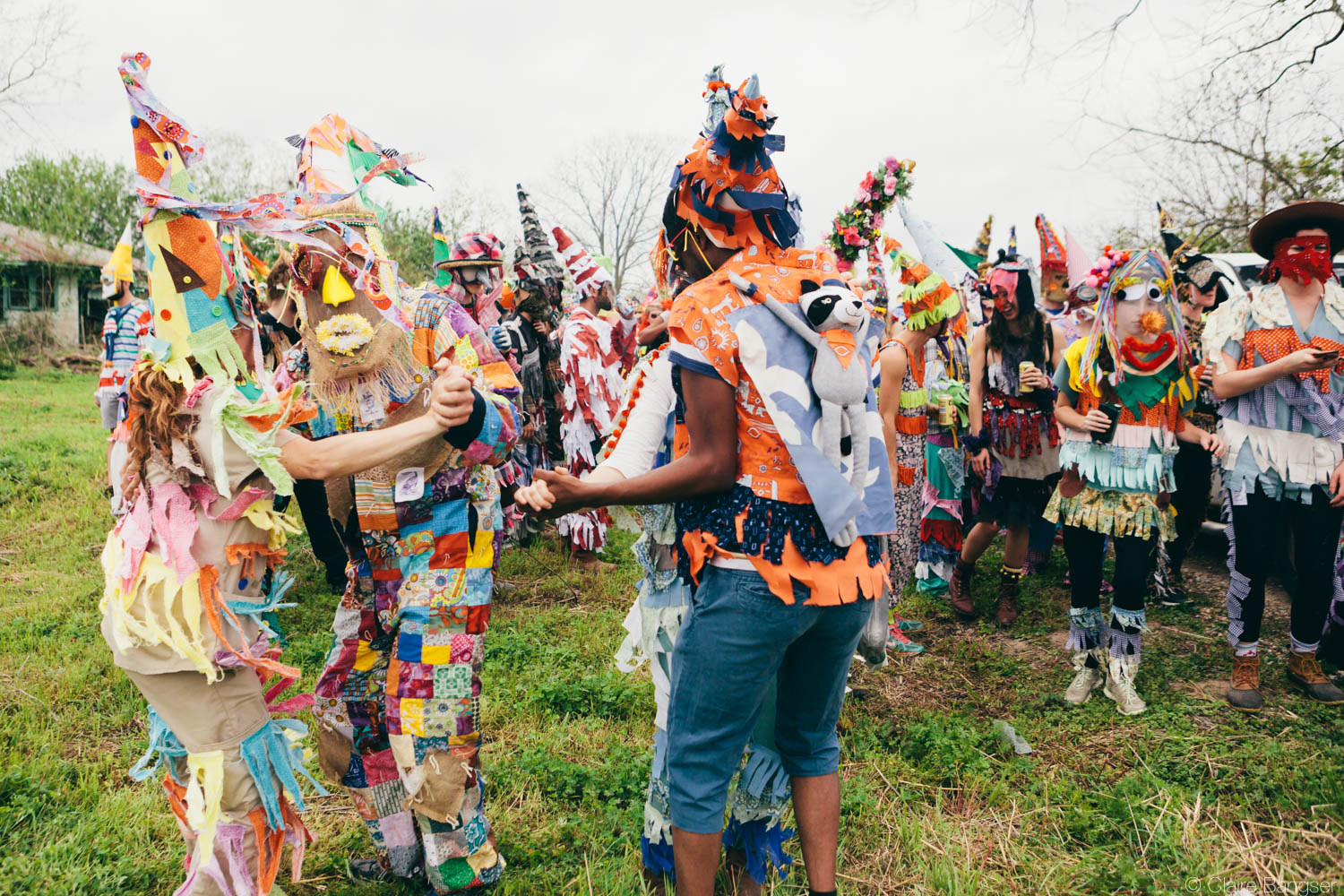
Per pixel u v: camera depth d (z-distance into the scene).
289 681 2.46
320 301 2.39
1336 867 2.74
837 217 3.97
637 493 2.08
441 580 2.44
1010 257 5.02
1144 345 3.86
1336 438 3.82
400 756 2.44
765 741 2.61
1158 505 4.07
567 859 2.74
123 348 4.95
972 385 4.95
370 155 2.63
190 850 2.27
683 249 2.37
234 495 2.09
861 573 2.16
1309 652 4.07
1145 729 3.72
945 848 2.87
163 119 2.03
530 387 6.45
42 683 3.87
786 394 2.04
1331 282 3.99
